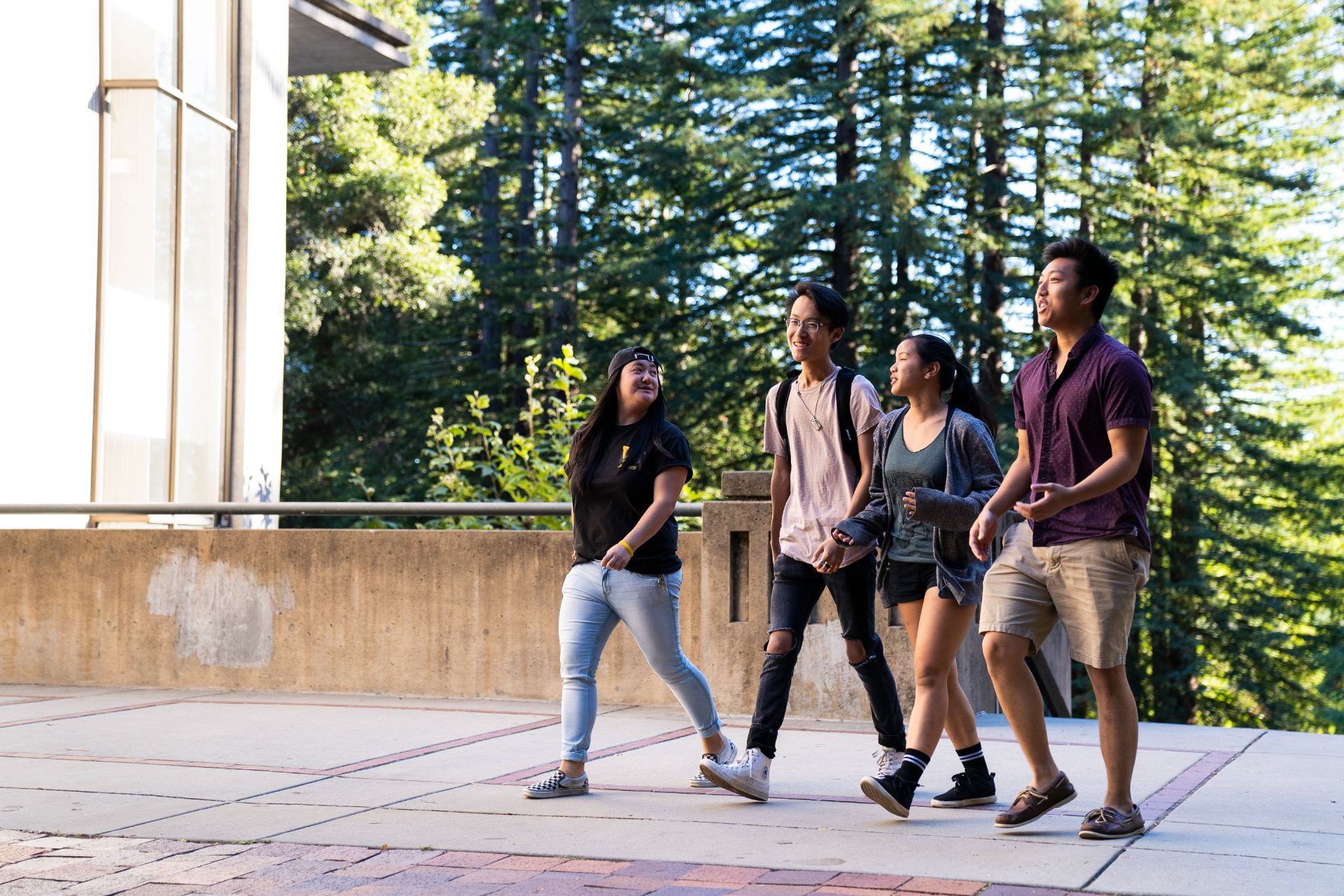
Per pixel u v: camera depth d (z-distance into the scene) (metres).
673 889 4.10
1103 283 4.73
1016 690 4.86
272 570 9.52
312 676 9.40
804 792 5.73
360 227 30.47
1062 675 9.74
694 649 8.61
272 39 14.70
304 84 28.39
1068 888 4.02
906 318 28.58
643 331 31.44
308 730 7.61
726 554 8.34
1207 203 31.97
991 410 5.32
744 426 32.69
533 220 36.25
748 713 8.25
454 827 5.04
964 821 5.10
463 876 4.33
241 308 14.02
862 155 30.02
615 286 33.34
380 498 30.70
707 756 5.71
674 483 5.60
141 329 12.45
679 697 5.77
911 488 5.24
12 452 11.06
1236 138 31.14
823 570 5.36
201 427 13.47
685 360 31.28
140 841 4.89
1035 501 4.68
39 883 4.33
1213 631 29.23
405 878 4.31
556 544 8.98
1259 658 28.83
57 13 11.73
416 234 30.11
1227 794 5.61
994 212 28.97
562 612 5.73
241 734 7.46
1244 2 29.80
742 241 32.84
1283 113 31.56
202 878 4.36
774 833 4.89
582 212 39.75
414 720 8.02
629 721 7.98
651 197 35.34
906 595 5.31
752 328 32.66
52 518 11.29
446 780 6.07
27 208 11.33
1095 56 29.45
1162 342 28.56
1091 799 5.46
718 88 28.70
